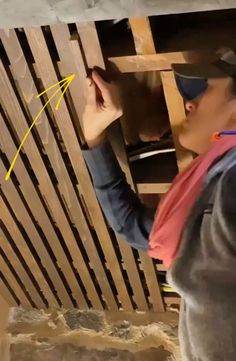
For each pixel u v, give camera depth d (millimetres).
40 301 2057
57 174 1372
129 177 1327
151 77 1142
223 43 1014
